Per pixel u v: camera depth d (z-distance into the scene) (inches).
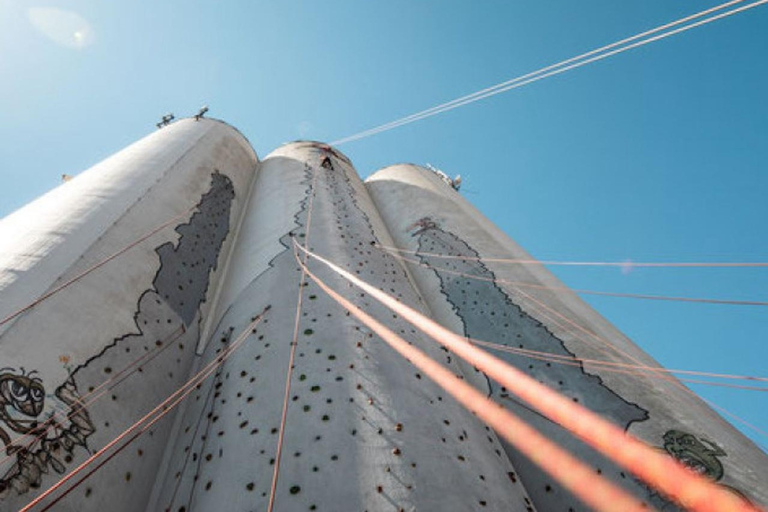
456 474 286.2
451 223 667.4
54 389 278.1
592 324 467.2
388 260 550.0
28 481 235.9
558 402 121.9
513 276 538.6
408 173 866.8
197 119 783.1
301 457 276.7
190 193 559.5
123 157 577.9
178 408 363.6
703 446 318.3
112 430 295.3
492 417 197.9
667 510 286.2
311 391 322.0
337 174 793.6
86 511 255.1
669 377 415.2
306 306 408.8
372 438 289.9
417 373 362.6
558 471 332.8
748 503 277.7
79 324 321.4
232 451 293.3
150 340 367.2
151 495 303.3
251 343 380.8
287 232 542.0
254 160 842.2
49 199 470.6
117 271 382.6
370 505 251.1
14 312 301.1
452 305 513.3
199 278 474.0
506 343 444.8
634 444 321.4
